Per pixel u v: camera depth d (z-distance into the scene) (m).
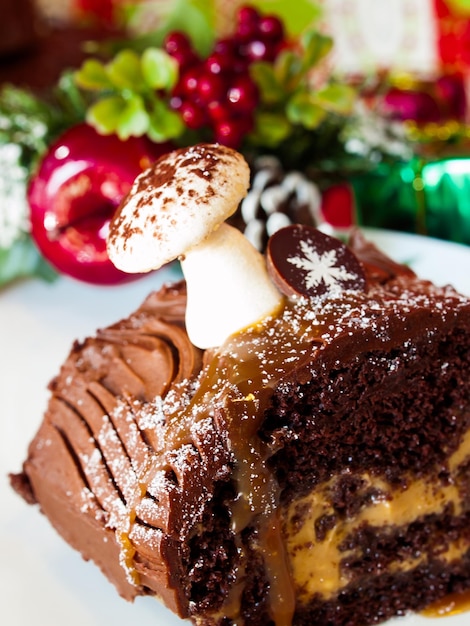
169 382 0.33
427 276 0.46
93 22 0.75
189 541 0.31
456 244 0.48
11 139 0.50
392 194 0.50
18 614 0.34
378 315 0.32
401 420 0.33
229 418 0.31
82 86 0.48
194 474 0.31
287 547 0.33
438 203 0.49
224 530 0.32
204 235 0.31
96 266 0.47
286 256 0.33
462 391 0.34
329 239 0.34
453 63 0.62
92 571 0.36
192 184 0.31
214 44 0.50
